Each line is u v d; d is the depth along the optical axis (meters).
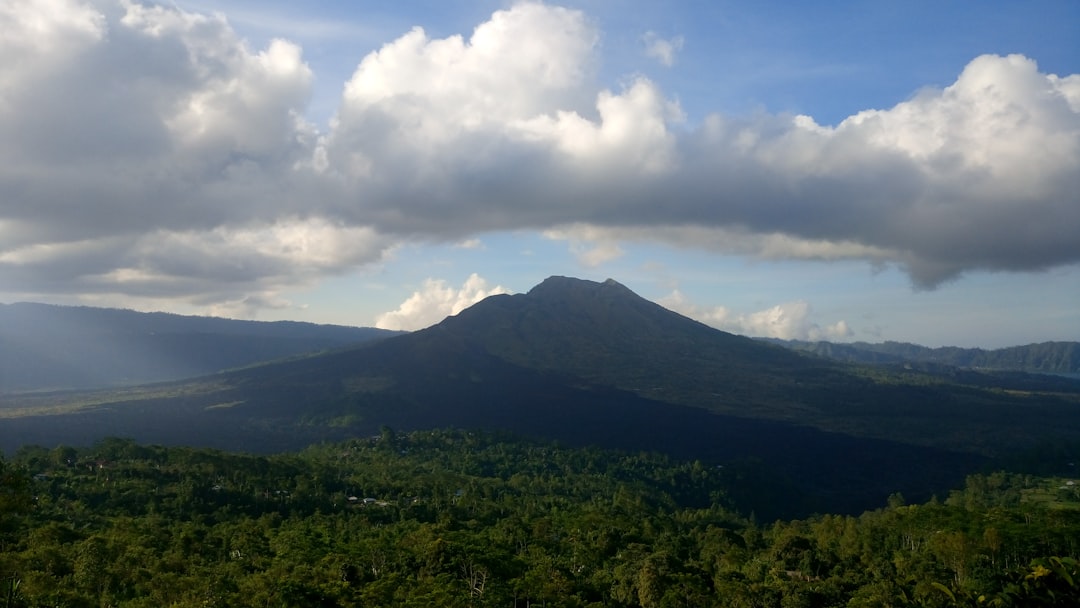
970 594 36.62
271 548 82.25
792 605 71.50
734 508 164.38
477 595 64.69
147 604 58.88
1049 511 98.38
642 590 73.44
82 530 81.19
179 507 101.44
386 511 112.56
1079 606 25.84
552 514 121.38
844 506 176.75
